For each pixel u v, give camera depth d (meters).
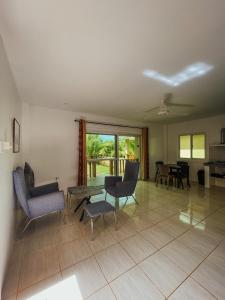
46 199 2.28
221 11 1.20
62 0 1.11
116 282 1.44
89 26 1.34
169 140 6.47
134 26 1.34
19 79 2.33
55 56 1.77
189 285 1.40
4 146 1.46
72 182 4.22
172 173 4.84
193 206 3.26
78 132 4.32
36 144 3.71
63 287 1.40
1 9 1.17
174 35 1.45
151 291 1.35
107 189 3.36
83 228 2.40
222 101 3.42
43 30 1.38
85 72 2.14
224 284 1.41
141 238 2.12
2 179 1.43
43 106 3.76
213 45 1.59
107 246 1.96
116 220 2.43
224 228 2.38
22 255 1.81
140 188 4.72
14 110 2.33
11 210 1.96
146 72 2.14
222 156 4.85
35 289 1.39
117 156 5.23
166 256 1.77
